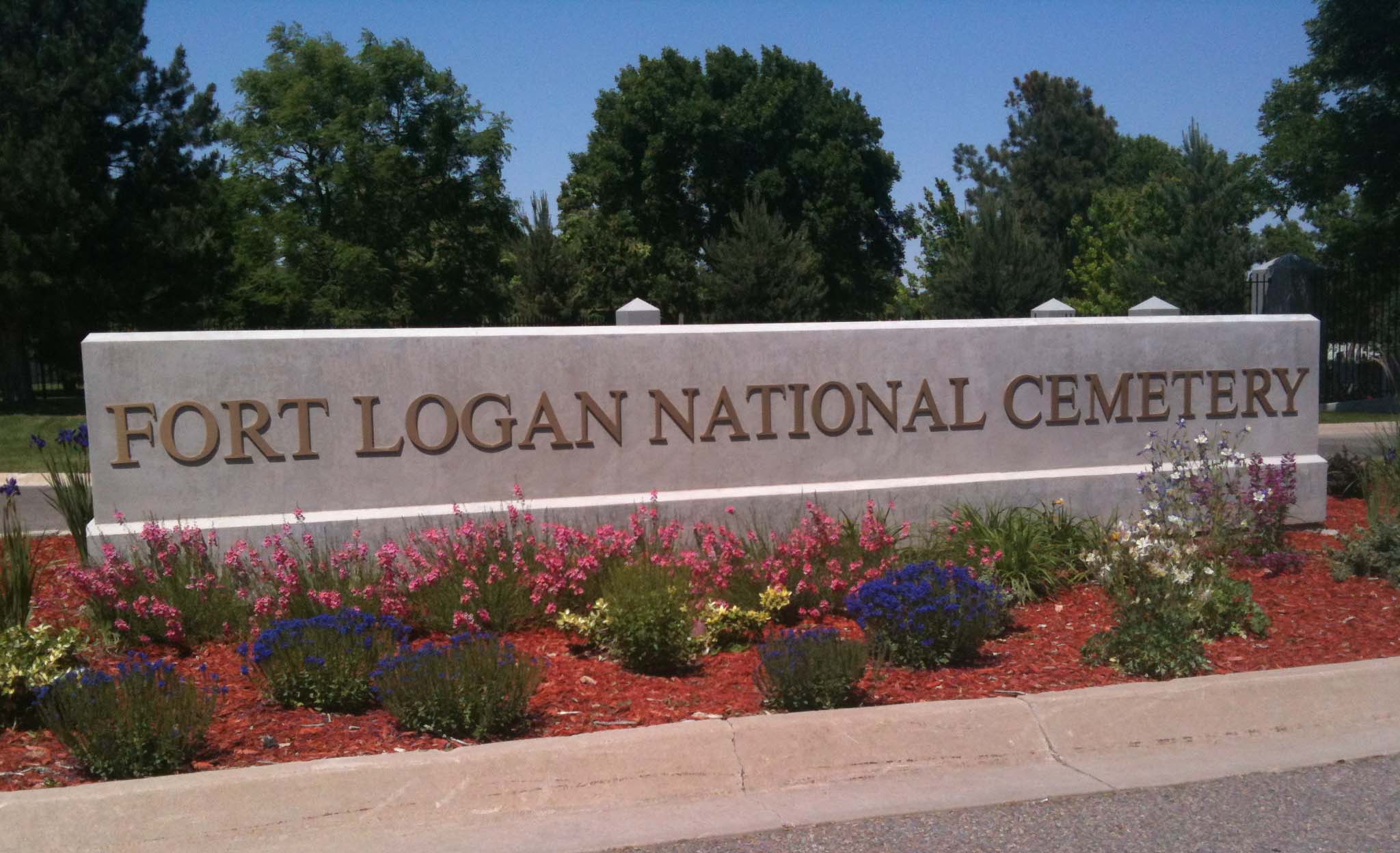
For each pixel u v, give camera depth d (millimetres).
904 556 8203
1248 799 5051
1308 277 24953
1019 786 5230
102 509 7938
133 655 6457
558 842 4637
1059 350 9812
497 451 8547
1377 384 25219
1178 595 6996
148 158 29438
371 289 42062
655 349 8820
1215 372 10219
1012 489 9570
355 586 7375
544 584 7262
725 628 7012
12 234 26750
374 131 43688
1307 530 10320
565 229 56062
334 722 5625
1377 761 5488
